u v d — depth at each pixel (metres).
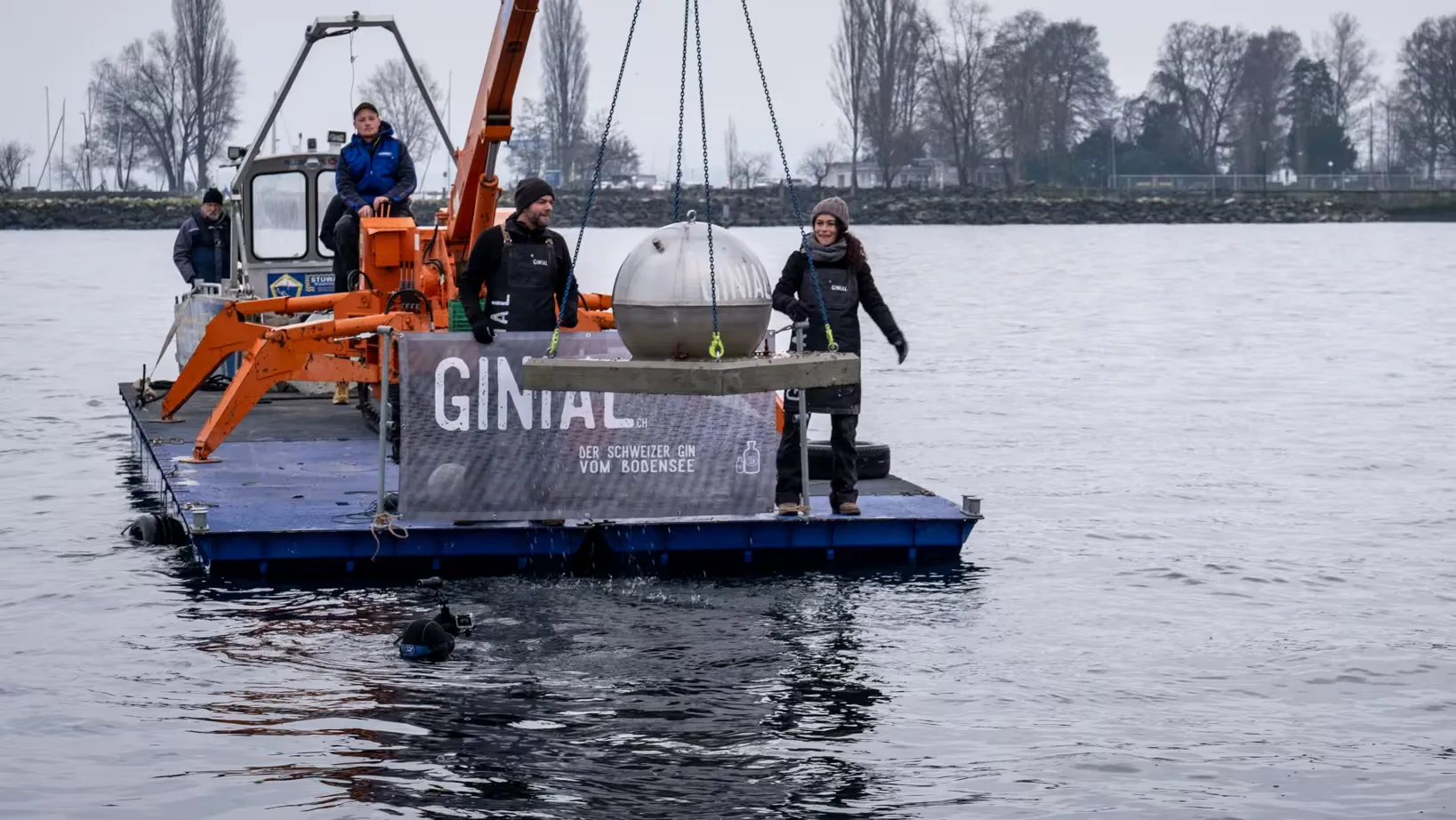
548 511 10.10
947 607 9.31
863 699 7.55
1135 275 50.97
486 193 12.52
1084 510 12.47
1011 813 6.21
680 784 6.45
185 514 10.45
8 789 6.39
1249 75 149.75
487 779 6.50
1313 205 120.00
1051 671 8.05
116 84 136.38
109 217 106.38
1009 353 25.75
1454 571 10.31
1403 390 20.59
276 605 9.23
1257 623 8.99
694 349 7.36
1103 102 147.00
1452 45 142.75
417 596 9.45
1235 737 7.08
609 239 82.38
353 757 6.73
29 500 12.74
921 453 15.36
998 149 132.38
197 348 14.73
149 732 7.04
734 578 10.05
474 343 9.98
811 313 10.20
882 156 121.19
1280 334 29.22
